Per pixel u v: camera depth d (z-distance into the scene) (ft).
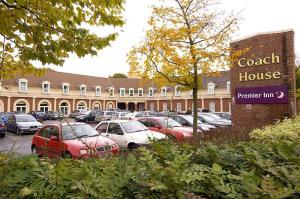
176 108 188.96
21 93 161.58
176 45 35.04
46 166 10.66
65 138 32.76
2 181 9.50
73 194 8.55
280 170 10.57
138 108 209.97
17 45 21.40
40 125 80.38
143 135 39.27
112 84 212.84
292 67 39.58
